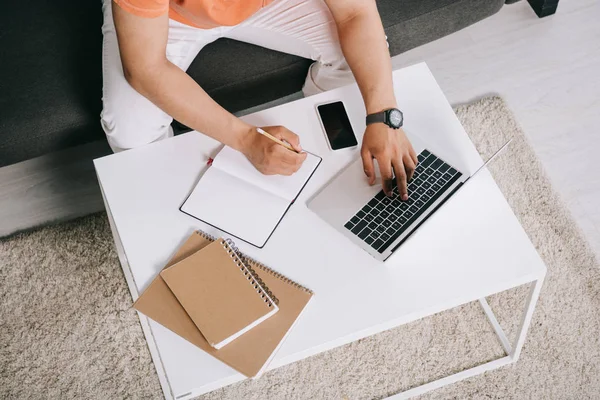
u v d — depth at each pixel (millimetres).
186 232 1307
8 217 1817
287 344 1190
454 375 1577
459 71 2047
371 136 1350
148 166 1377
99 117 1593
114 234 1553
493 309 1659
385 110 1365
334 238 1285
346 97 1454
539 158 1887
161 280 1240
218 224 1302
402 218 1281
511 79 2027
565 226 1764
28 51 1613
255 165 1335
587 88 2008
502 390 1568
